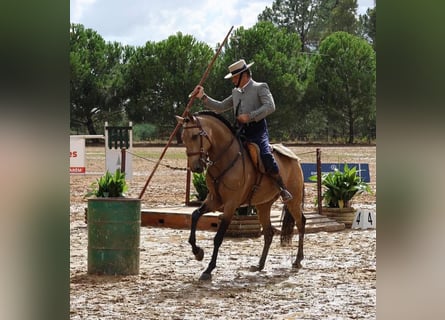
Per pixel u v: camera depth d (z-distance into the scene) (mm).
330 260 11883
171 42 74875
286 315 7949
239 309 8266
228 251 12656
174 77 74500
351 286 9734
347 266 11328
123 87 75875
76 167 24000
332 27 103312
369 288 9578
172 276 10328
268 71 74062
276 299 8859
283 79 73875
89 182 26000
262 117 10406
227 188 10133
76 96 75500
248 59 75438
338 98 75812
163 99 75188
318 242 13820
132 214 10266
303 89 75250
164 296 8961
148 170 33750
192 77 74125
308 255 12391
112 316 7816
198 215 10258
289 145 65812
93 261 10281
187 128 9797
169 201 20688
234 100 10672
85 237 14117
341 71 75875
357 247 13258
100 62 78000
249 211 14414
